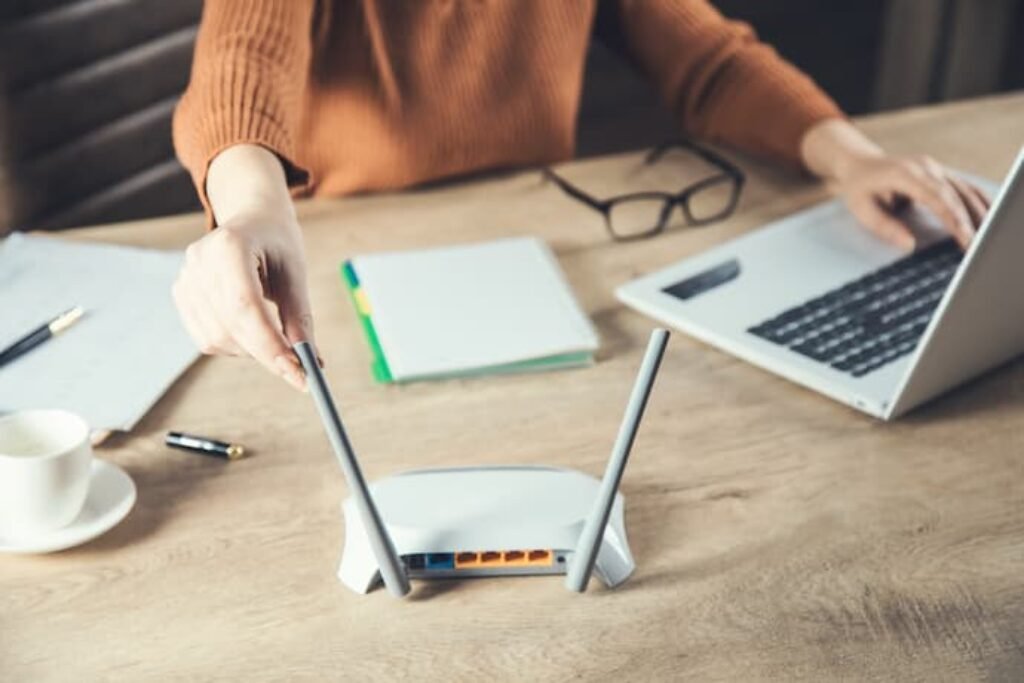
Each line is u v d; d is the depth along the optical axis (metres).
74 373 1.09
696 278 1.24
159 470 1.00
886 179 1.35
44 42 1.66
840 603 0.89
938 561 0.93
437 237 1.33
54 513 0.91
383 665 0.83
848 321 1.18
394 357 1.11
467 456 1.02
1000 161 1.52
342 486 0.99
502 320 1.16
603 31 1.69
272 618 0.86
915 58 2.88
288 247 1.03
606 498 0.87
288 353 0.93
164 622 0.86
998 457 1.04
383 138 1.47
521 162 1.54
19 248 1.26
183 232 1.33
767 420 1.08
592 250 1.32
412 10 1.46
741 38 1.60
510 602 0.88
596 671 0.83
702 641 0.85
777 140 1.50
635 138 2.75
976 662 0.84
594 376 1.12
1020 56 2.90
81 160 1.75
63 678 0.81
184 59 1.86
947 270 1.27
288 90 1.26
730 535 0.95
